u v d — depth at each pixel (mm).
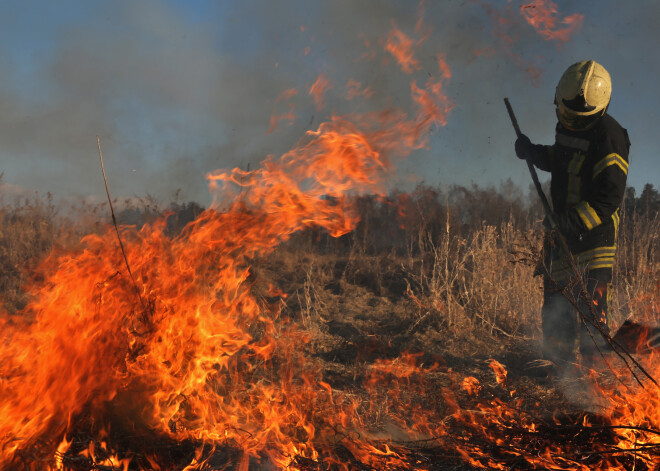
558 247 4270
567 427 2932
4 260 6984
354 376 4148
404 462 2787
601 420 3162
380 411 3424
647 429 2682
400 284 7492
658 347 4070
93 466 2467
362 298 6852
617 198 4020
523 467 2711
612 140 4047
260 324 5148
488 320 5680
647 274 5738
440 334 5469
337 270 8062
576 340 4230
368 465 2750
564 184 4250
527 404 3570
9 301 5801
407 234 9023
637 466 2617
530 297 5957
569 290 4117
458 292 6527
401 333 5555
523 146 4598
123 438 2795
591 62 4070
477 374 4289
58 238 7293
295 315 5965
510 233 6879
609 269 4164
